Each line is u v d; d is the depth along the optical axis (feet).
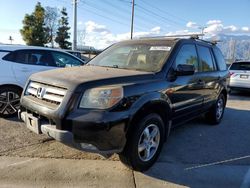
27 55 21.02
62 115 10.93
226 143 17.46
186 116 16.58
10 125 18.57
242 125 22.16
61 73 12.86
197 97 17.33
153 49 15.60
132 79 12.45
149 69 14.32
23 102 13.14
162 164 13.79
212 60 20.21
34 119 12.19
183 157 14.83
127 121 11.32
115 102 11.10
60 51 22.93
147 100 12.19
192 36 18.12
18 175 11.93
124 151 12.01
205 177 12.66
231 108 30.04
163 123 13.70
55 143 15.56
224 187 11.84
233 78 40.65
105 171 12.70
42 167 12.75
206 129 20.47
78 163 13.34
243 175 13.00
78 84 11.16
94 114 10.74
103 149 11.02
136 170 12.74
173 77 14.37
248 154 15.69
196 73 17.17
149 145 12.99
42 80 12.49
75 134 10.80
